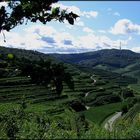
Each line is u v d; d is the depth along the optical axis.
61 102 158.88
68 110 121.75
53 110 116.25
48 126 17.88
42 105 132.75
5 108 29.17
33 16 10.24
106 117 164.25
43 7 10.12
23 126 18.14
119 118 158.12
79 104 169.75
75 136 14.80
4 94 145.75
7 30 10.09
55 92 8.77
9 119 20.20
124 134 16.16
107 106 197.38
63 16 10.26
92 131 15.45
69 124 24.69
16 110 24.12
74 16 10.34
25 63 8.62
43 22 10.30
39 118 27.50
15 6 10.00
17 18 10.09
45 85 8.76
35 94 156.62
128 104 185.62
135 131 17.61
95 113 169.12
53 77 8.75
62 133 15.61
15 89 151.12
